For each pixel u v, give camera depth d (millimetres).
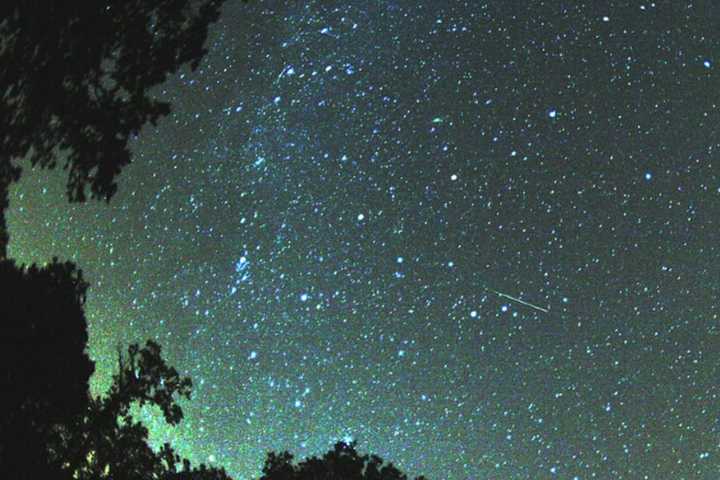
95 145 7074
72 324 9781
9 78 6445
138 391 11867
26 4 6309
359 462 12344
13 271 9398
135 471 11852
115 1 6812
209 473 12227
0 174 6832
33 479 9828
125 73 7016
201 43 7230
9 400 9430
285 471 12383
